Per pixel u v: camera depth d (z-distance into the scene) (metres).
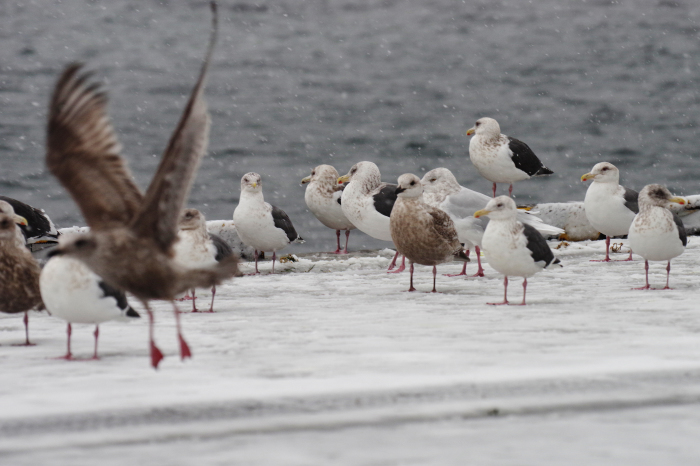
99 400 7.87
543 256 13.78
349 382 8.36
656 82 74.19
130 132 54.09
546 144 53.72
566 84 74.00
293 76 78.44
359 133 56.44
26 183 41.28
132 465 6.12
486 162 21.95
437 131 57.16
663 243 14.77
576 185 44.03
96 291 9.82
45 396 8.07
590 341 10.44
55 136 6.40
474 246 19.17
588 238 22.62
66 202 38.72
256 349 10.32
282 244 19.11
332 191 21.70
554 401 7.60
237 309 13.82
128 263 6.59
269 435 6.80
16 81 69.31
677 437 6.61
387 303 14.25
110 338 11.46
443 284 16.59
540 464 6.04
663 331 11.08
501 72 80.12
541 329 11.41
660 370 8.62
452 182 18.48
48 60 80.00
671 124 58.94
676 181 45.47
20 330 12.25
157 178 6.30
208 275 6.86
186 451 6.42
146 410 7.50
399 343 10.54
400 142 54.16
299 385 8.28
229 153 50.31
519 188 43.41
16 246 10.88
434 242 15.29
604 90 71.06
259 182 18.97
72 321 10.12
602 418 7.15
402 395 7.86
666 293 14.67
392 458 6.19
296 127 58.00
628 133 56.50
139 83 71.75
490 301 14.32
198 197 40.34
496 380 8.31
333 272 18.73
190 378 8.76
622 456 6.18
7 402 7.85
